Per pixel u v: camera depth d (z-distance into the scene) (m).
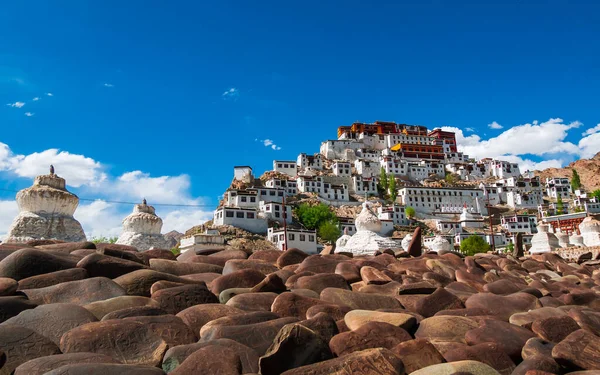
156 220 31.45
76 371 4.30
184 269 10.01
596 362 5.24
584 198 170.75
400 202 169.00
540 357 5.32
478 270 11.98
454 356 5.62
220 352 4.89
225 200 156.12
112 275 8.12
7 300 6.09
